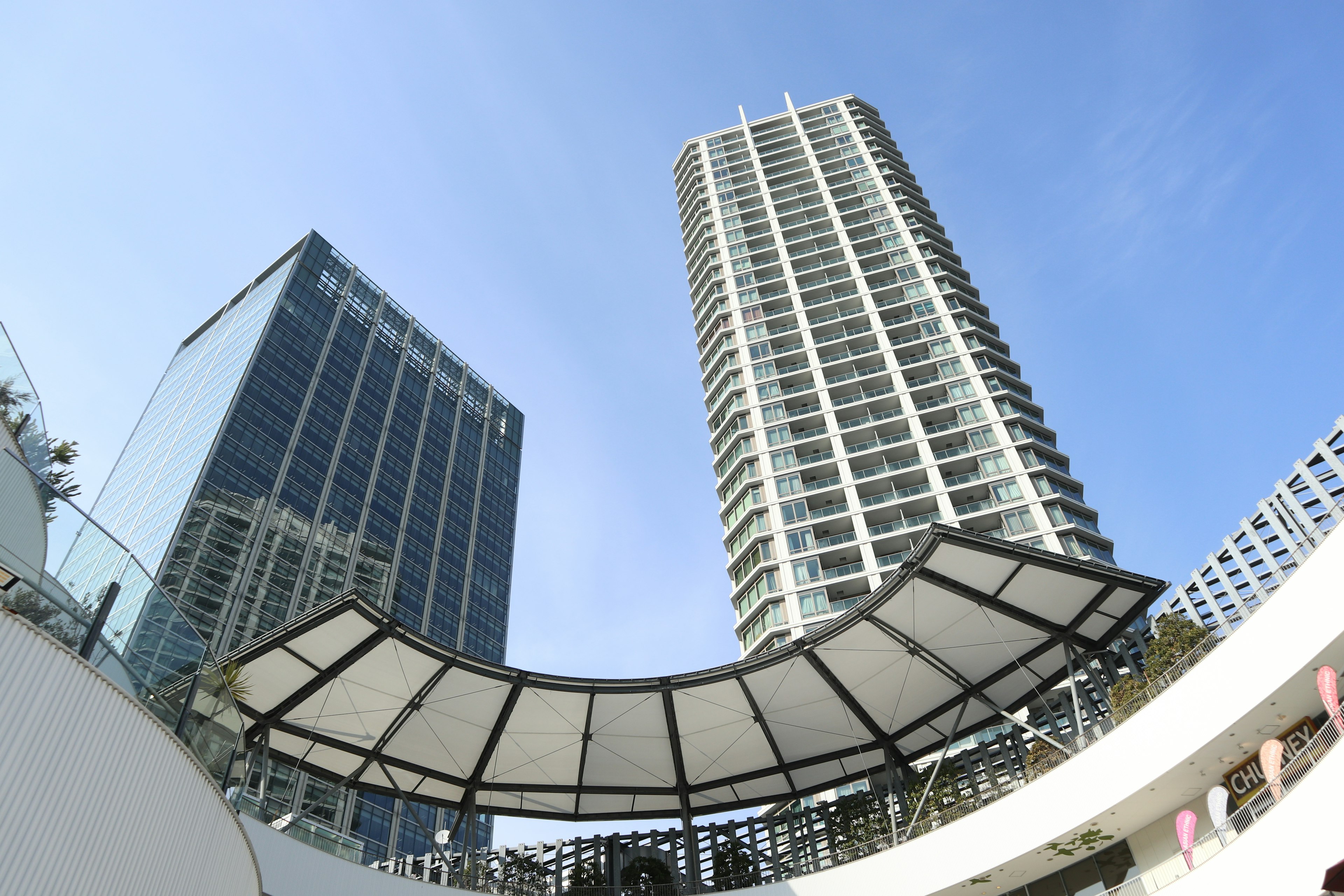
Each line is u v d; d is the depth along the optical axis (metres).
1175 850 24.98
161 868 9.93
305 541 91.69
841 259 78.06
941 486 57.97
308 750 33.03
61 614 8.84
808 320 73.31
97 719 9.02
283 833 26.20
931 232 79.06
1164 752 24.30
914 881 28.58
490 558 122.31
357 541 99.00
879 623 30.98
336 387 109.69
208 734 11.67
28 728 7.99
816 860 34.25
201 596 77.12
